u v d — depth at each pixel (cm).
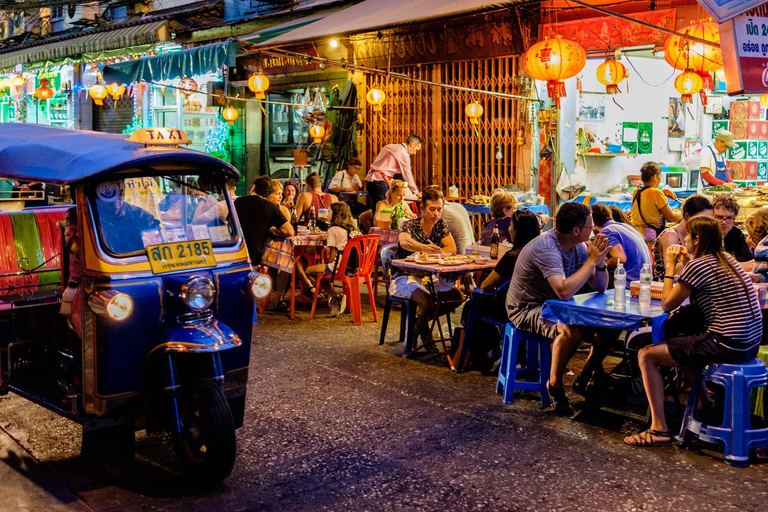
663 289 489
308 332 768
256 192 816
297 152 1330
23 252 559
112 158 417
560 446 476
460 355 628
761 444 447
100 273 405
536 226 600
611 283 640
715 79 1012
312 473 438
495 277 606
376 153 1303
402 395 573
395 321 819
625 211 1116
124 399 421
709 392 529
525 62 825
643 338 516
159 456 465
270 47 984
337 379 611
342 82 1327
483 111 1145
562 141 1106
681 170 1285
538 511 392
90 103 1841
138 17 1688
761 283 536
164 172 436
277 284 871
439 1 946
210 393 409
